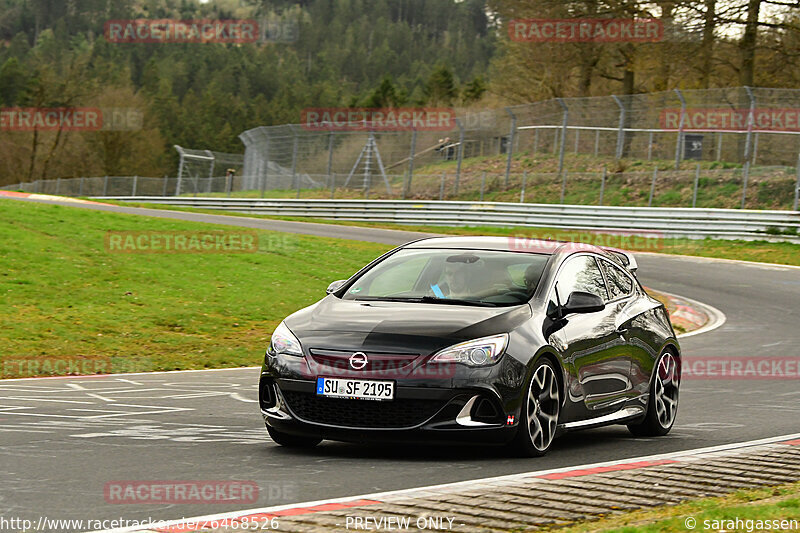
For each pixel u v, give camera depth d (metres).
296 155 133.62
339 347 17.72
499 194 119.12
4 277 49.44
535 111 117.38
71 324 41.00
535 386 18.22
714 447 19.19
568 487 14.52
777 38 115.25
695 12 114.50
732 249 82.62
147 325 42.06
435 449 18.95
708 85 130.88
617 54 132.25
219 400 26.12
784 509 12.82
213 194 147.00
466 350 17.50
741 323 47.31
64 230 65.06
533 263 20.47
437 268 20.55
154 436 19.83
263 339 41.00
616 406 20.70
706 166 113.00
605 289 21.73
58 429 20.50
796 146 110.06
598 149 122.94
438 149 134.25
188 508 13.27
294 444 18.98
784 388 30.17
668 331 22.98
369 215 115.94
